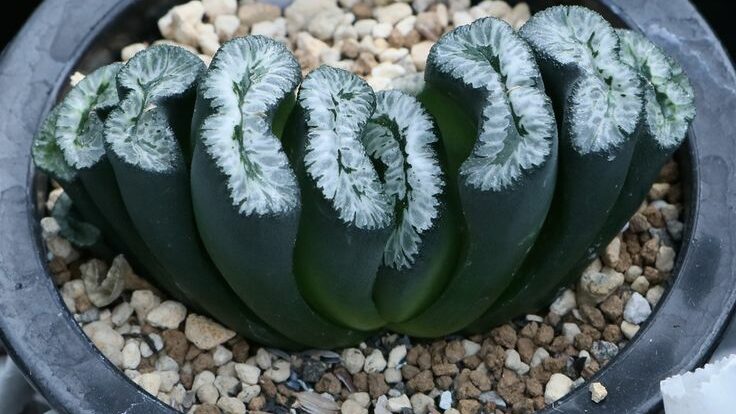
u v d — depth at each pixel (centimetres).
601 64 20
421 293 21
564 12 20
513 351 22
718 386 20
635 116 19
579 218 20
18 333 21
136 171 19
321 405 22
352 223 19
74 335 21
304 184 19
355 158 19
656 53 21
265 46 19
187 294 22
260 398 22
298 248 20
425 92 20
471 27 20
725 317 22
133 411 21
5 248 22
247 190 19
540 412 21
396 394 22
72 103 21
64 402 21
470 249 20
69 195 21
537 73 19
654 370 21
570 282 22
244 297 20
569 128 19
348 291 20
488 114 19
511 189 19
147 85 20
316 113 19
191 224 20
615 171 19
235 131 19
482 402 22
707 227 22
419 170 20
